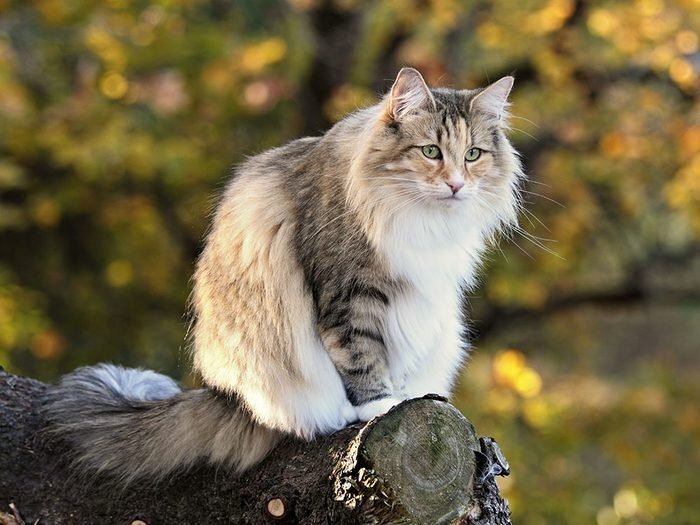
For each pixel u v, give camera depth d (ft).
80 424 17.76
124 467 17.37
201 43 41.34
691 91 45.44
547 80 44.27
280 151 19.52
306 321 18.01
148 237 43.98
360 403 17.90
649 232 49.98
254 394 17.52
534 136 43.16
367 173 17.97
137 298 45.93
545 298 49.70
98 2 41.50
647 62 43.37
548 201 46.37
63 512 17.08
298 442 16.98
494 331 52.08
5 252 44.16
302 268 18.12
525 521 41.19
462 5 42.45
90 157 39.17
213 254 18.80
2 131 39.78
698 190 42.88
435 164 18.47
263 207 18.45
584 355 56.39
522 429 46.16
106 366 19.63
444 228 18.71
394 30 44.65
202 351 18.66
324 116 45.01
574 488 44.04
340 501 14.89
